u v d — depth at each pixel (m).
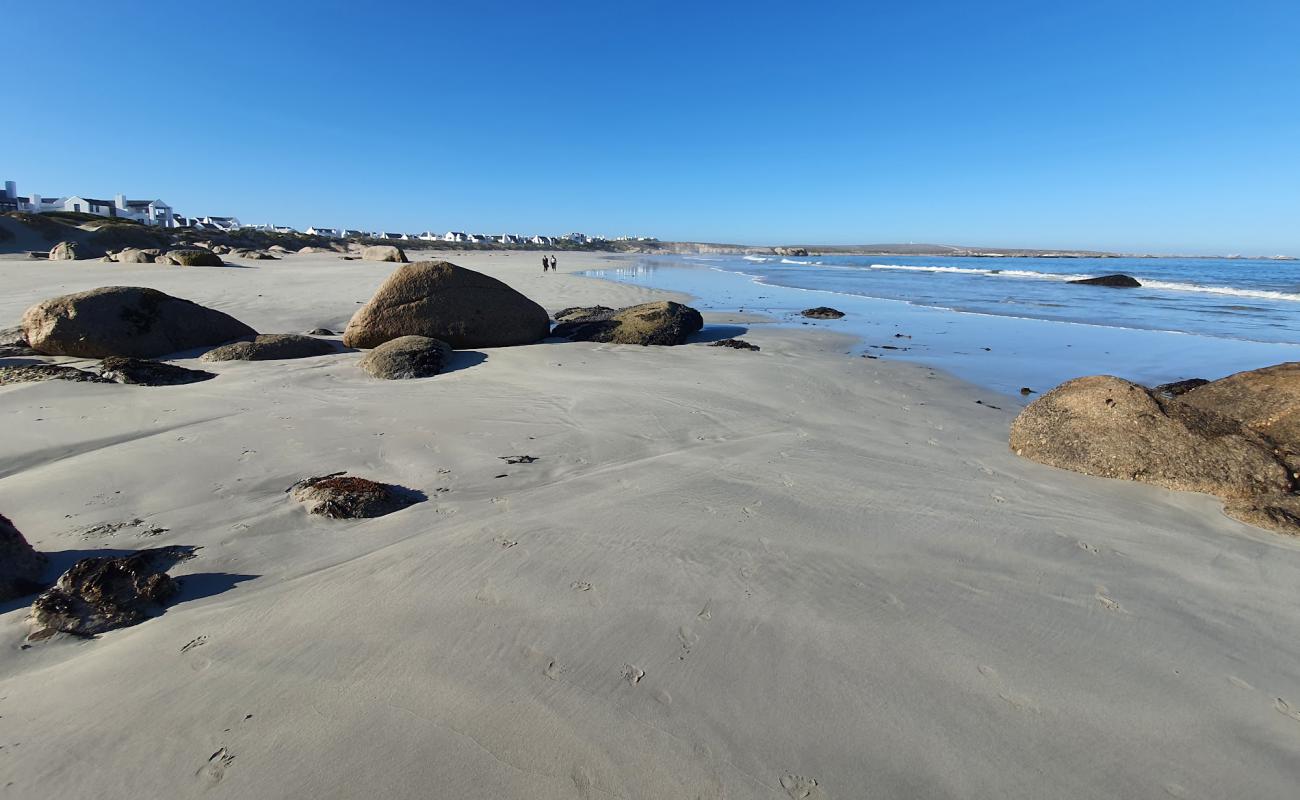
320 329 12.18
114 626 3.14
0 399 6.87
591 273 38.00
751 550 3.92
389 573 3.57
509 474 5.18
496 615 3.19
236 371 8.75
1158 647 3.10
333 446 5.79
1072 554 4.00
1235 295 22.47
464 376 8.71
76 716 2.53
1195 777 2.36
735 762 2.36
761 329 14.03
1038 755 2.44
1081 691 2.78
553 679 2.76
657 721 2.54
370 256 46.09
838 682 2.79
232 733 2.44
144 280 19.89
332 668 2.79
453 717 2.52
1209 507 4.73
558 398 7.58
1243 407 5.62
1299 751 2.48
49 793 2.20
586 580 3.53
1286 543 4.18
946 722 2.59
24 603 3.37
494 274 31.98
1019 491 5.01
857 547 4.00
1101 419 5.49
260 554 3.82
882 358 10.70
